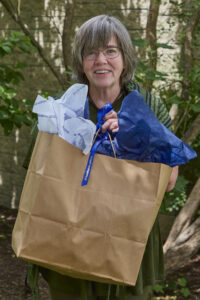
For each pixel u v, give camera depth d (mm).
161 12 3750
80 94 1352
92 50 1452
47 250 1254
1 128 4883
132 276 1259
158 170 1256
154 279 1522
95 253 1251
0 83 3527
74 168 1265
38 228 1250
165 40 3760
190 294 3020
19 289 3021
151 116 1302
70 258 1255
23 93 4613
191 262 3539
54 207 1241
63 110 1312
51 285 1559
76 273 1274
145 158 1305
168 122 1521
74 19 4156
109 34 1426
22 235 1271
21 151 4758
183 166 3744
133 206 1246
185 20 3633
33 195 1262
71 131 1274
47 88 4465
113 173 1267
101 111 1398
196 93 3092
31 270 1506
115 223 1244
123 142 1307
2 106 3475
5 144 4879
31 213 1254
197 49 3607
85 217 1246
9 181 4902
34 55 4488
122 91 1556
